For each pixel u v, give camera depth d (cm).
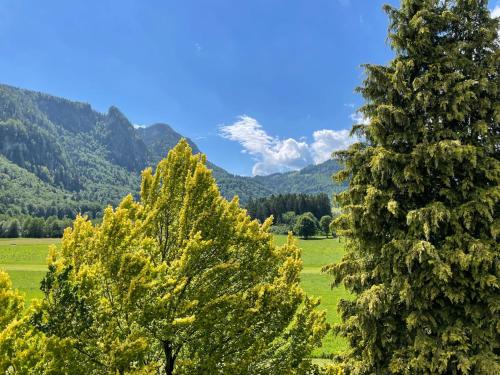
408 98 1023
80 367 497
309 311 789
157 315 561
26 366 459
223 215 699
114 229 578
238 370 624
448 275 862
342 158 1125
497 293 873
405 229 1008
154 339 629
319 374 774
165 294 587
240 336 672
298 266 803
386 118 1027
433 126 999
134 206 728
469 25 1018
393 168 995
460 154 899
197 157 771
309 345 732
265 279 796
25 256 6981
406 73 1045
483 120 957
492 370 804
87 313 508
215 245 671
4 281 505
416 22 1012
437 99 1002
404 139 1016
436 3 1042
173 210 737
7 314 491
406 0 1052
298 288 753
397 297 961
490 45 1009
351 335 1030
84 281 501
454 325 882
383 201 990
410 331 946
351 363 1003
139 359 562
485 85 936
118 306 550
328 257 6925
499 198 888
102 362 521
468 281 877
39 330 482
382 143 1059
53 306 486
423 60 1026
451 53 995
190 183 684
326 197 14350
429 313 920
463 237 902
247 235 727
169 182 742
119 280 553
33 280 4284
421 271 930
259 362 711
